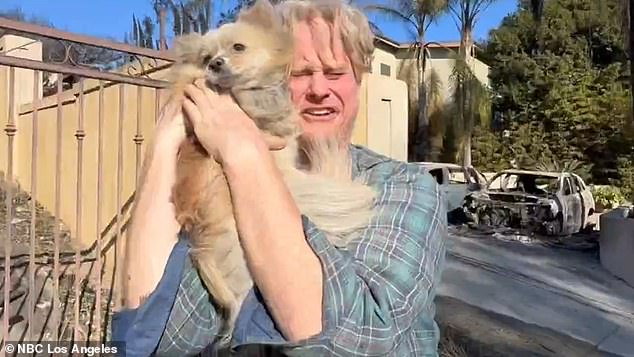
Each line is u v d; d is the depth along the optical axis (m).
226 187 1.37
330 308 1.09
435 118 23.06
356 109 1.70
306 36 1.63
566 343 5.97
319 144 1.57
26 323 4.15
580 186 14.87
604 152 23.62
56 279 3.55
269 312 1.12
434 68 23.67
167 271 1.33
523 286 8.45
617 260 9.42
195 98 1.36
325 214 1.37
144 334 1.31
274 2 1.68
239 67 1.44
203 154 1.38
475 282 8.50
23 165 8.56
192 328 1.31
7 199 3.21
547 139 24.47
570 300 7.80
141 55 3.56
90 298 4.80
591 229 14.62
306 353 1.08
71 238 6.50
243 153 1.18
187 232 1.38
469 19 22.66
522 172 14.50
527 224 13.07
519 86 26.44
